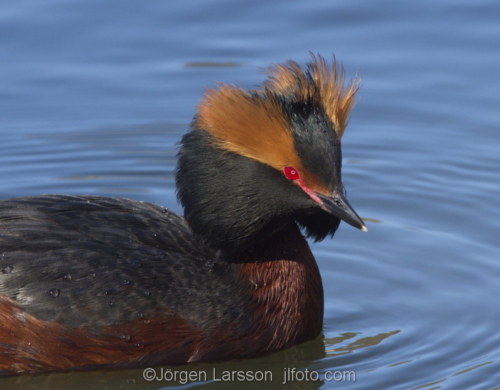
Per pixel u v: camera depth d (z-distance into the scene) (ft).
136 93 65.31
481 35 68.39
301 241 42.78
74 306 38.27
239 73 65.51
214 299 39.93
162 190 56.90
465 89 64.64
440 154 59.93
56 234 39.83
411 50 67.41
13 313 38.19
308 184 38.45
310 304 42.27
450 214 53.62
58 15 70.54
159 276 39.60
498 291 45.91
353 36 68.74
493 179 57.06
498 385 38.06
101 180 57.88
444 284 46.83
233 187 39.17
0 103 64.13
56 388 39.11
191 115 63.57
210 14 70.95
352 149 61.05
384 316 44.50
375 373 39.60
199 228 40.34
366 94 64.80
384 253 49.93
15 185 56.70
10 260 38.75
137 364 39.42
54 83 65.72
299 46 67.56
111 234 40.52
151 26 70.23
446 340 41.98
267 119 38.34
